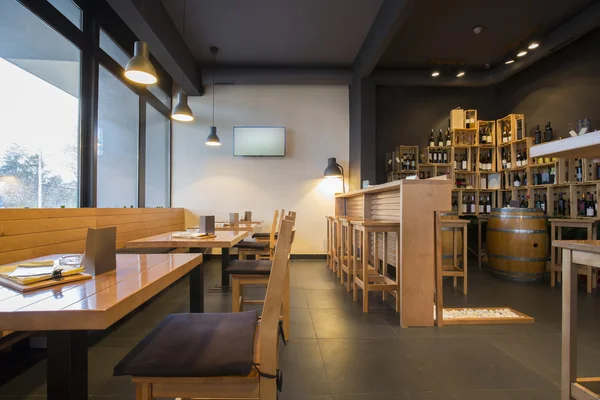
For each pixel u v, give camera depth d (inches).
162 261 53.6
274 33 176.2
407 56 198.4
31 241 82.0
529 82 202.5
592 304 117.8
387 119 226.2
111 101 148.3
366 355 77.1
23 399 59.5
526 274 151.6
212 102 222.2
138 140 173.0
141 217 149.3
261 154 219.0
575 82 173.3
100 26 132.9
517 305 117.3
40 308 28.3
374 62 178.5
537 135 186.7
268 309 36.1
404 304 96.2
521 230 152.4
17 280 36.5
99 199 137.0
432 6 149.7
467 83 209.9
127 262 52.6
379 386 63.9
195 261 56.8
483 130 217.3
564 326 46.8
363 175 199.2
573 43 173.9
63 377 33.4
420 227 98.0
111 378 66.8
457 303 119.3
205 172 220.2
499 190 207.3
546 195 183.6
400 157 208.8
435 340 86.2
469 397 60.4
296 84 223.6
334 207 222.4
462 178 217.6
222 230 124.0
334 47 191.8
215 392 35.9
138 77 109.3
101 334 89.6
